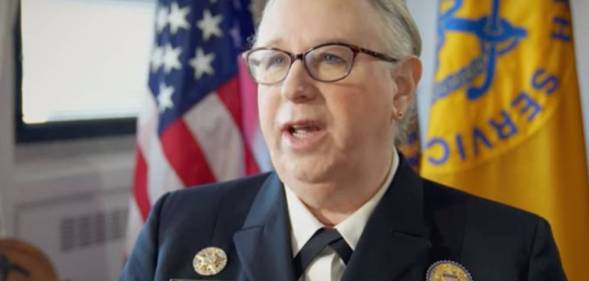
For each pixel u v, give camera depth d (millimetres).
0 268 1503
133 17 2635
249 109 1945
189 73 1908
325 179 861
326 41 827
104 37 2508
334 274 887
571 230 1549
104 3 2492
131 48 2639
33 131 2207
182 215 1043
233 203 1043
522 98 1596
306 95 832
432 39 2674
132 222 1928
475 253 905
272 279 893
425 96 2645
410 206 947
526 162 1579
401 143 1040
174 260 979
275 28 856
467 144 1611
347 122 833
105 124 2480
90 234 2346
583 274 1549
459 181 1603
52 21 2291
